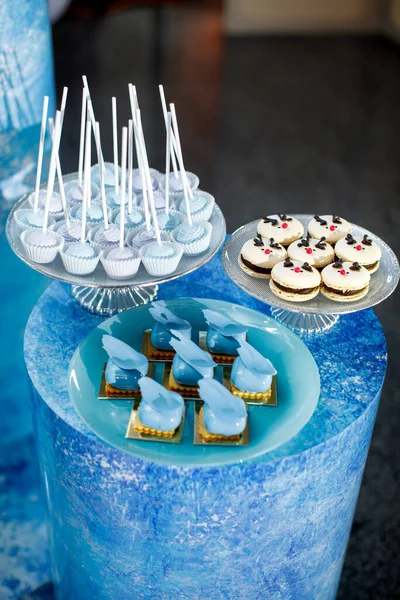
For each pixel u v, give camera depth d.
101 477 0.99
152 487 0.97
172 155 1.21
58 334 1.12
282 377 1.05
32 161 1.33
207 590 1.04
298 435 1.00
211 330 1.07
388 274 1.15
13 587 1.34
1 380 1.42
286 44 3.72
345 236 1.20
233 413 0.97
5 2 1.19
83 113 1.13
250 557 1.02
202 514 0.98
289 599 1.10
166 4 4.02
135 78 3.16
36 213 1.16
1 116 1.26
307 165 2.64
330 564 1.13
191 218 1.15
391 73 3.45
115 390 1.03
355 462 1.06
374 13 3.86
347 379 1.07
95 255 1.10
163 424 0.98
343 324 1.15
